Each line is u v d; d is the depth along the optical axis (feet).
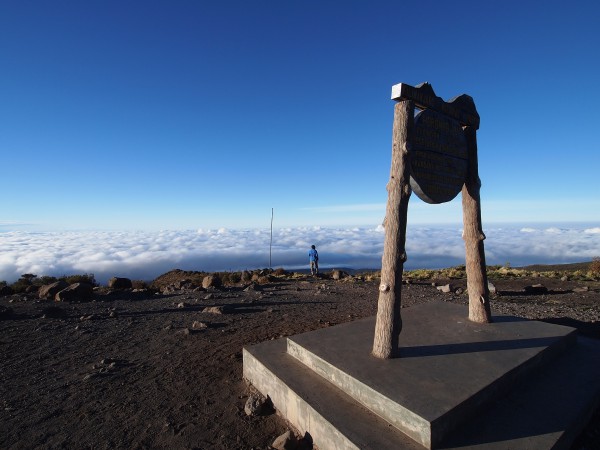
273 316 28.32
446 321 17.76
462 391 10.44
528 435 9.54
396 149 13.39
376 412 10.53
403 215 13.20
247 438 11.55
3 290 45.98
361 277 58.29
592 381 12.79
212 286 48.08
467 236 17.92
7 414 13.33
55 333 24.48
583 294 36.40
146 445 11.27
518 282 48.47
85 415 13.16
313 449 10.78
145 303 36.47
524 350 13.70
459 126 16.58
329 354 13.37
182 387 15.34
